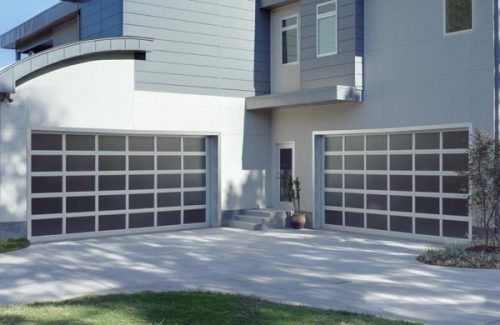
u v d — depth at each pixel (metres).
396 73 15.12
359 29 15.91
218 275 10.67
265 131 18.77
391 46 15.25
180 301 8.45
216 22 17.70
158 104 16.50
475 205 12.23
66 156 15.11
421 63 14.53
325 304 8.47
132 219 16.27
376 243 14.44
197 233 16.44
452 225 13.98
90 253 13.09
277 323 7.24
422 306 8.34
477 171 11.91
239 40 18.20
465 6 13.61
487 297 8.84
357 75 15.86
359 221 16.45
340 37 16.22
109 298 8.70
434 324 7.44
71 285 9.91
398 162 15.33
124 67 15.89
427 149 14.59
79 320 7.36
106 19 16.77
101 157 15.71
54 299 8.94
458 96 13.72
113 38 15.33
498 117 12.96
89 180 15.49
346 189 16.83
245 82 18.33
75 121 15.10
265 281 10.12
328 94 15.70
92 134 15.54
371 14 15.78
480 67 13.27
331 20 16.58
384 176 15.71
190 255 12.84
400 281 10.02
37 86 14.53
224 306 8.12
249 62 18.42
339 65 16.23
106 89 15.59
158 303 8.32
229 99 17.97
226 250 13.51
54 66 14.76
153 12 16.47
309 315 7.62
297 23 18.11
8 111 14.13
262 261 12.08
